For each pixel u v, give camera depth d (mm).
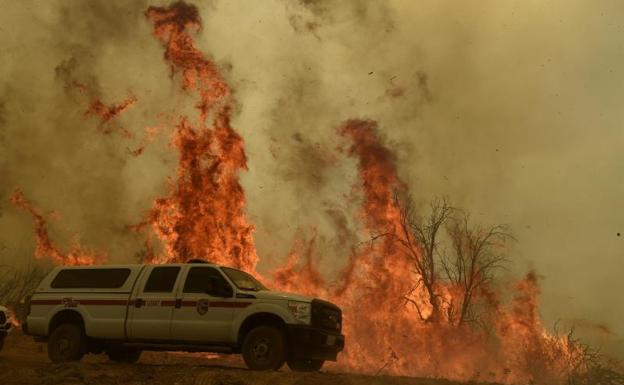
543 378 22844
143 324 13750
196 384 11039
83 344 14227
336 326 13969
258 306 13156
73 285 14727
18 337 21766
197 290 13719
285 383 11055
